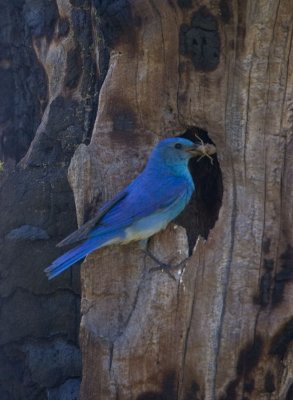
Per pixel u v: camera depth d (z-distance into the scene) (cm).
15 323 1180
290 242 990
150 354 995
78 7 1170
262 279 991
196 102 1003
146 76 1012
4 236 1188
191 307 993
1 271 1182
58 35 1205
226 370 991
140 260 1006
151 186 996
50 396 1174
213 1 963
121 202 989
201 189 1109
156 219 992
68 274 1163
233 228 995
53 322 1171
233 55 980
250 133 990
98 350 998
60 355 1171
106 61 1140
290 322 985
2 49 1296
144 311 994
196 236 1112
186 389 998
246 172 994
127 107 1023
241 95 985
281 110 985
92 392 1005
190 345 993
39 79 1259
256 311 990
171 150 1004
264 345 989
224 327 988
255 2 953
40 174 1192
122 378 996
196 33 982
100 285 1009
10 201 1196
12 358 1190
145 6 985
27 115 1289
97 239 980
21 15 1267
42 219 1174
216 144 1008
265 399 1000
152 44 999
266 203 993
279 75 979
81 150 1009
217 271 988
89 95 1177
